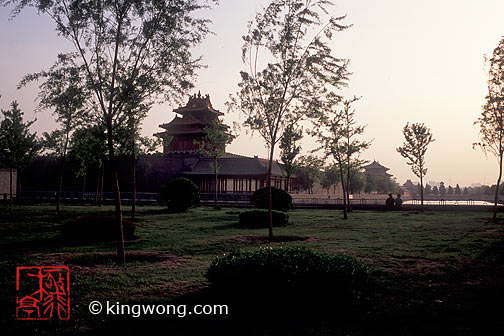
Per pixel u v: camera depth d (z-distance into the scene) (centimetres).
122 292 827
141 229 2192
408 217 2919
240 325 619
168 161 6125
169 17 1202
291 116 1684
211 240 1719
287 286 663
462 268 1039
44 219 2430
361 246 1474
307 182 6494
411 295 785
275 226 2323
